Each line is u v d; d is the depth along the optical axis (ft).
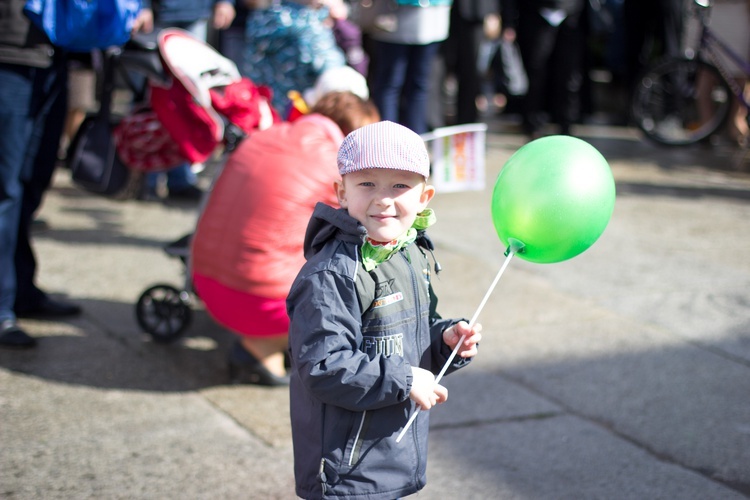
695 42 32.14
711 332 16.38
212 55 14.08
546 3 28.99
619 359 15.15
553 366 14.83
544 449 12.22
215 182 13.24
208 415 12.77
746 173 28.48
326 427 7.83
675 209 24.29
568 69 30.35
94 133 15.03
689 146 31.04
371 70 29.63
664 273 19.38
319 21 19.67
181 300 14.82
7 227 14.47
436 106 28.40
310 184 12.71
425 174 7.61
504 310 17.10
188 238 14.49
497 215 8.50
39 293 15.85
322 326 7.42
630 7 33.86
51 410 12.64
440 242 20.81
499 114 38.19
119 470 11.20
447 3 24.26
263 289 12.73
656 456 12.14
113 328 15.60
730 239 21.85
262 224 12.58
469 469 11.62
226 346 15.20
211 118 13.94
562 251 8.36
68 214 22.02
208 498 10.68
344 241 7.72
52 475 11.00
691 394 13.97
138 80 16.21
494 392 13.88
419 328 8.05
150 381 13.75
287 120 15.75
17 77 13.88
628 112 35.65
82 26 13.89
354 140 7.56
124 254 19.38
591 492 11.18
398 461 7.96
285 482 11.11
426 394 7.55
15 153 14.19
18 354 14.37
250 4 24.99
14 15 13.64
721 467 11.89
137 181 15.76
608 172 8.46
